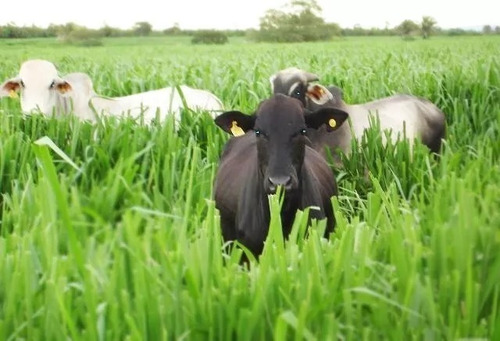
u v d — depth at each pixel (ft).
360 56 83.61
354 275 11.75
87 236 13.28
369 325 10.89
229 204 20.07
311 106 30.48
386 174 24.41
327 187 20.34
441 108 37.32
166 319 10.61
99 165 22.57
